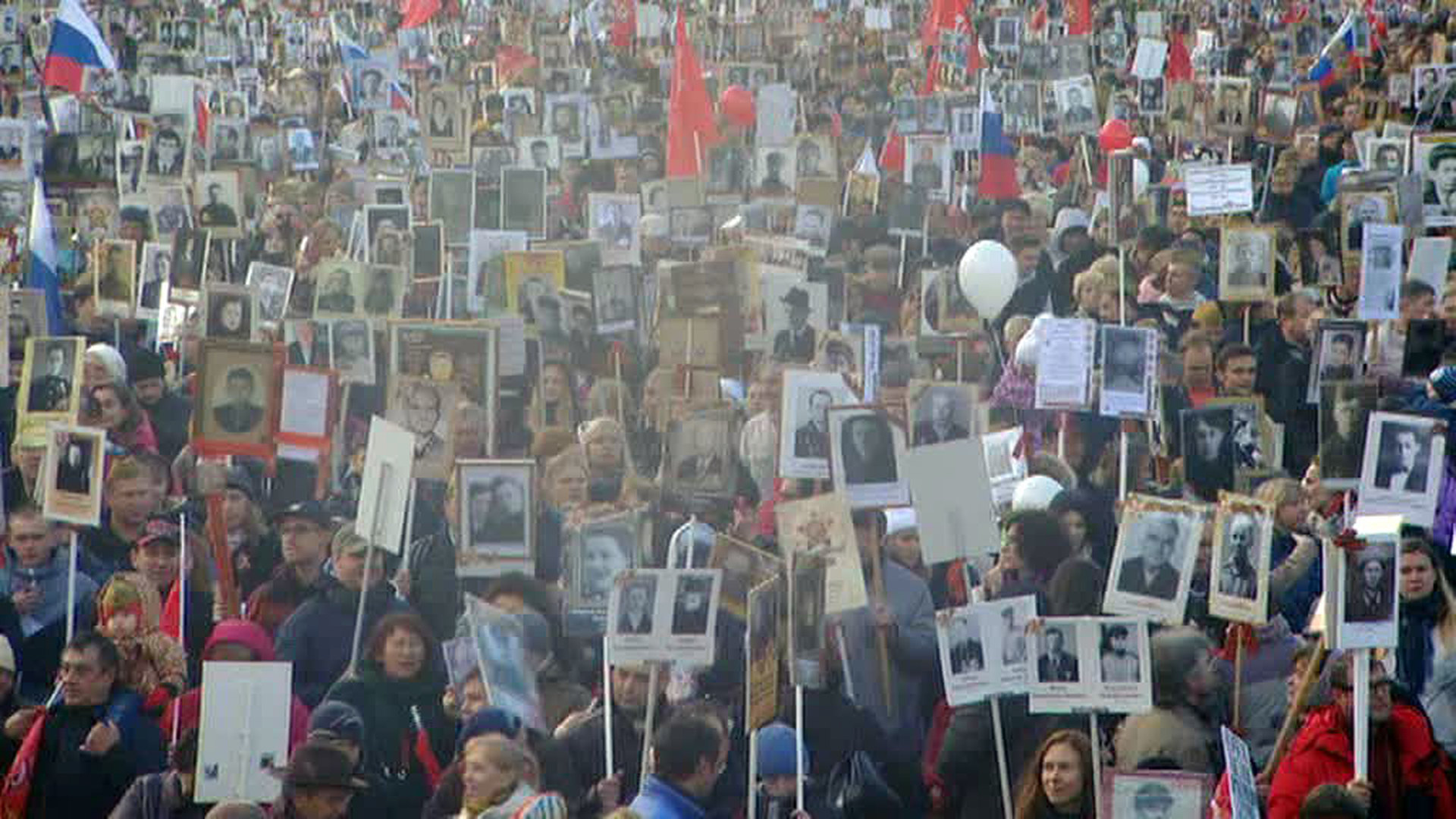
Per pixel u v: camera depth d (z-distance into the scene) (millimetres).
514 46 69062
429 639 19125
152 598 19344
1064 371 25766
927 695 20922
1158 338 26734
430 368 26469
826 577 19656
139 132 47188
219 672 17625
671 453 24328
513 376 28828
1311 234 36094
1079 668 18469
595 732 19094
